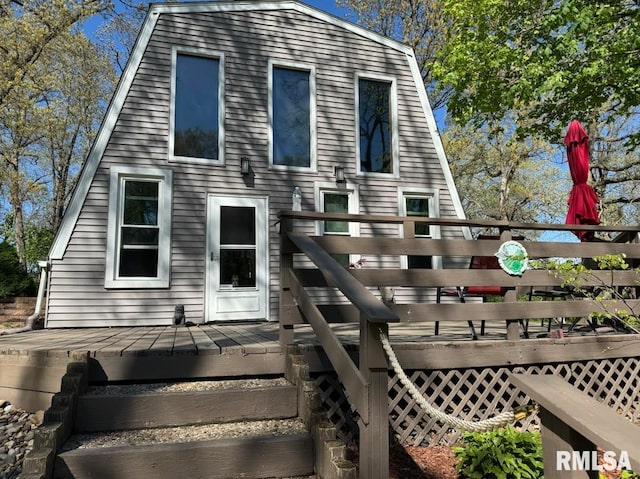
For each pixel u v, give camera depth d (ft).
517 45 29.32
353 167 26.09
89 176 21.59
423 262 26.68
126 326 21.30
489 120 33.45
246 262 23.56
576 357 14.16
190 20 24.04
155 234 22.36
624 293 16.07
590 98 27.78
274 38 25.52
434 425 12.80
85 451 7.74
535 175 71.20
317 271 11.93
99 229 21.50
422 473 10.87
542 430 5.11
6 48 39.73
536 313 14.03
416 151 27.55
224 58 24.39
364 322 7.40
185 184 22.95
